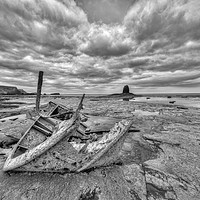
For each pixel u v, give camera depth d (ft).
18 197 7.36
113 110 50.42
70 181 8.71
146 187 8.45
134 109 53.52
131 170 10.37
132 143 16.66
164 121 30.32
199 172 10.31
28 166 8.79
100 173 9.71
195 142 16.90
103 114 40.73
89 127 23.09
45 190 7.91
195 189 8.36
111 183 8.71
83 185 8.41
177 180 9.24
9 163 9.57
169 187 8.48
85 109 53.11
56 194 7.64
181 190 8.23
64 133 8.66
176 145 16.05
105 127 23.12
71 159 9.32
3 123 25.46
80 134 18.39
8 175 9.19
